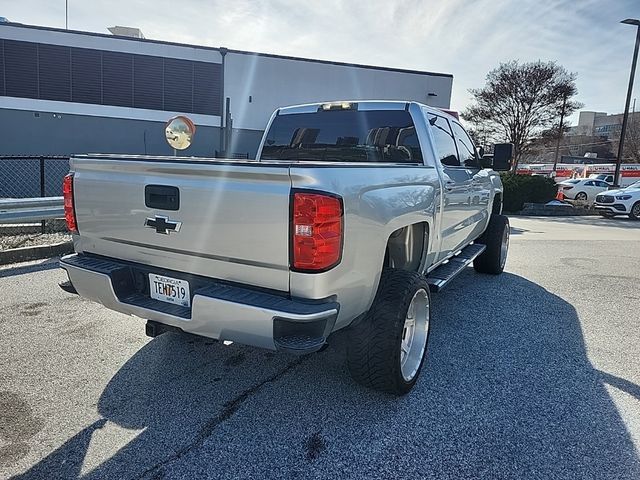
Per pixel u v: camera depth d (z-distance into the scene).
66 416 2.68
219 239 2.45
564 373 3.40
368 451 2.44
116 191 2.80
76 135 23.70
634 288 5.88
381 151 4.19
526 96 29.80
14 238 6.94
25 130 23.08
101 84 23.61
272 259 2.31
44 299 4.62
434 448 2.48
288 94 25.47
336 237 2.27
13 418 2.64
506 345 3.90
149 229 2.70
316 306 2.27
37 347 3.55
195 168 2.45
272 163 2.37
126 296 2.83
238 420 2.69
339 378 3.21
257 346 2.37
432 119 4.22
